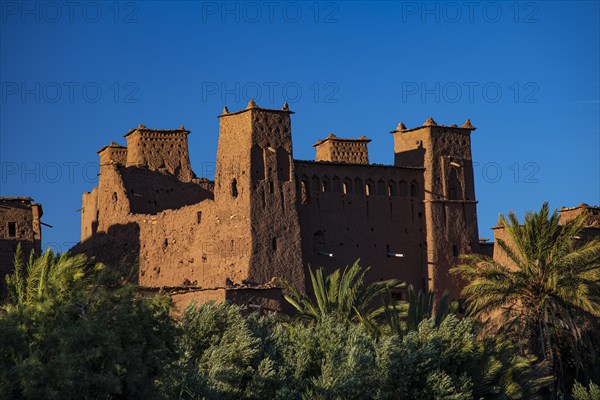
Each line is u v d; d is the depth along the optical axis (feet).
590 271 392.47
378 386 313.94
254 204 440.04
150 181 497.87
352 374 308.19
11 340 241.14
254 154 444.96
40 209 432.25
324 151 517.55
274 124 450.30
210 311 317.01
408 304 385.70
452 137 487.20
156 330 259.19
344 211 461.78
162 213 468.75
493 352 344.90
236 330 313.94
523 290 390.63
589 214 433.07
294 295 423.23
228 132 451.53
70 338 238.07
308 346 323.98
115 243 484.33
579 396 363.15
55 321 247.09
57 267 299.17
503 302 387.96
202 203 453.58
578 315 384.27
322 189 459.73
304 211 454.40
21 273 326.65
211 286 419.74
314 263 452.76
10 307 259.80
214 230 446.19
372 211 467.52
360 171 467.93
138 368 244.63
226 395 296.51
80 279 273.13
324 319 334.03
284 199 446.19
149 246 471.21
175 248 461.37
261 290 396.16
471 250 480.23
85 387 236.02
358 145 520.01
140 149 522.88
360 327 336.08
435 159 481.46
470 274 417.08
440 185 480.23
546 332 372.79
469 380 323.16
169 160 525.34
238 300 390.83
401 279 467.11
